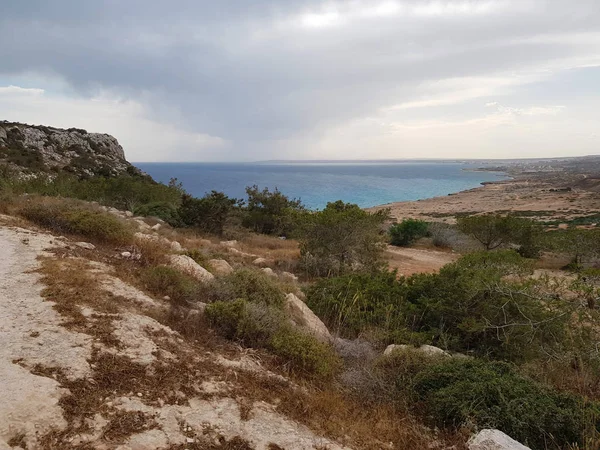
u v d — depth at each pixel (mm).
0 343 3928
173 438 3096
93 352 4039
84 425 3006
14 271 6000
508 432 3941
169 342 4738
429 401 4555
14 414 2900
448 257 22016
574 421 3994
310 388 4594
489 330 7184
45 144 46281
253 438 3314
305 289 10578
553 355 5980
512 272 9812
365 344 6457
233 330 5715
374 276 10789
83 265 6711
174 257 8617
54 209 10320
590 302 5680
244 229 25141
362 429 3861
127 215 18625
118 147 66812
